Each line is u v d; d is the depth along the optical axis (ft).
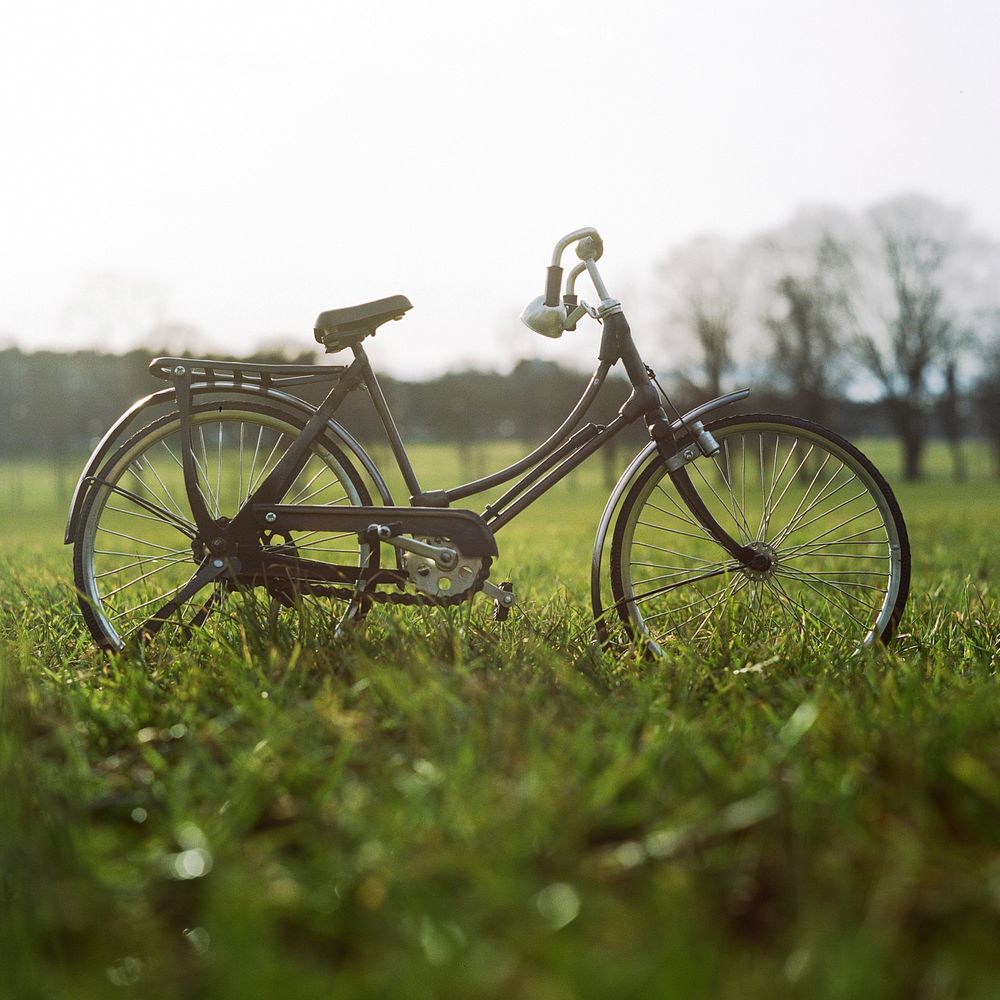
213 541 11.15
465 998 4.62
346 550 11.18
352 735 7.76
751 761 6.95
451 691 8.66
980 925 5.19
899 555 11.68
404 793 6.61
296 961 5.25
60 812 6.59
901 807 6.37
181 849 6.28
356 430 61.98
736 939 5.41
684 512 11.85
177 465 11.71
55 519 94.94
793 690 8.95
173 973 5.23
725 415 12.05
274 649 9.64
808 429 11.75
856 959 4.56
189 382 11.36
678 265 170.81
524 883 5.48
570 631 11.48
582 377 163.73
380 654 10.00
